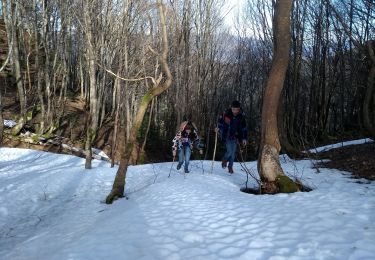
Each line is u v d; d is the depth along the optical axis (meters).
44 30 21.17
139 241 5.09
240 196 7.41
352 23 18.89
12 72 26.86
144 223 5.85
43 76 24.70
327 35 24.41
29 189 9.85
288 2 8.09
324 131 24.06
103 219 6.77
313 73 25.38
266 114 8.23
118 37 17.64
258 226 5.37
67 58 28.98
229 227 5.44
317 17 24.69
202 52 26.77
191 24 26.11
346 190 7.50
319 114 24.91
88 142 13.62
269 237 4.89
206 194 7.56
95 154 19.66
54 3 21.92
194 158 22.12
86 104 27.09
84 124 24.00
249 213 6.03
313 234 4.79
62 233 6.40
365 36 17.70
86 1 15.38
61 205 8.63
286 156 14.71
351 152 12.43
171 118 26.78
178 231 5.39
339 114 27.66
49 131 20.98
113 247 4.89
